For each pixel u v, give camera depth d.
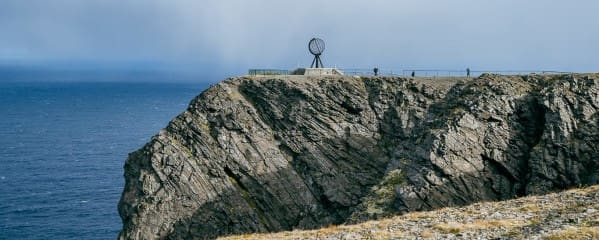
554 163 61.31
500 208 44.03
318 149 77.56
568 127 63.00
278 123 79.56
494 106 66.31
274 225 74.06
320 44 92.81
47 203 137.88
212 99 80.06
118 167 186.00
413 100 78.69
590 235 33.19
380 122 78.88
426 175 61.38
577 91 65.56
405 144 70.44
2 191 148.38
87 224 122.12
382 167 76.00
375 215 60.66
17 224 120.62
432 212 46.69
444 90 79.00
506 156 63.78
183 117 79.19
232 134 77.31
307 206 75.25
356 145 77.62
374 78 82.88
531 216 40.19
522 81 70.25
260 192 75.19
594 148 61.16
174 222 71.75
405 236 39.06
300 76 84.06
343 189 75.19
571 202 42.09
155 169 73.88
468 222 40.75
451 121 65.25
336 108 79.75
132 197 73.56
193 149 76.06
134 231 70.94
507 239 35.12
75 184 159.00
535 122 65.62
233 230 72.81
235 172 75.62
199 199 73.19
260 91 81.62
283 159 77.44
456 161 62.34
